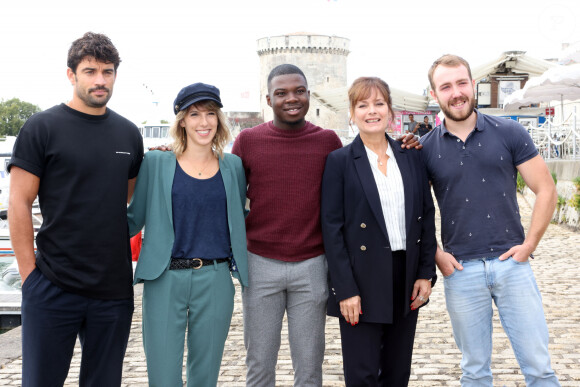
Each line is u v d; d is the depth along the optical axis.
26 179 2.59
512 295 2.79
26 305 2.64
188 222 2.86
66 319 2.66
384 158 2.96
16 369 4.33
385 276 2.86
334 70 55.78
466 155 2.86
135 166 2.92
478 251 2.84
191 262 2.83
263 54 55.91
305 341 3.10
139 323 5.56
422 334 4.98
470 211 2.85
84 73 2.60
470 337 2.89
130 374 4.23
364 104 2.88
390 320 2.84
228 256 2.95
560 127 14.27
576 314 5.37
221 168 2.96
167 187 2.85
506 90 21.08
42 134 2.59
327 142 3.13
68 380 4.12
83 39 2.60
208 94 2.86
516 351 2.83
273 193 3.05
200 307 2.86
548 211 2.76
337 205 2.94
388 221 2.89
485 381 2.91
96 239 2.66
